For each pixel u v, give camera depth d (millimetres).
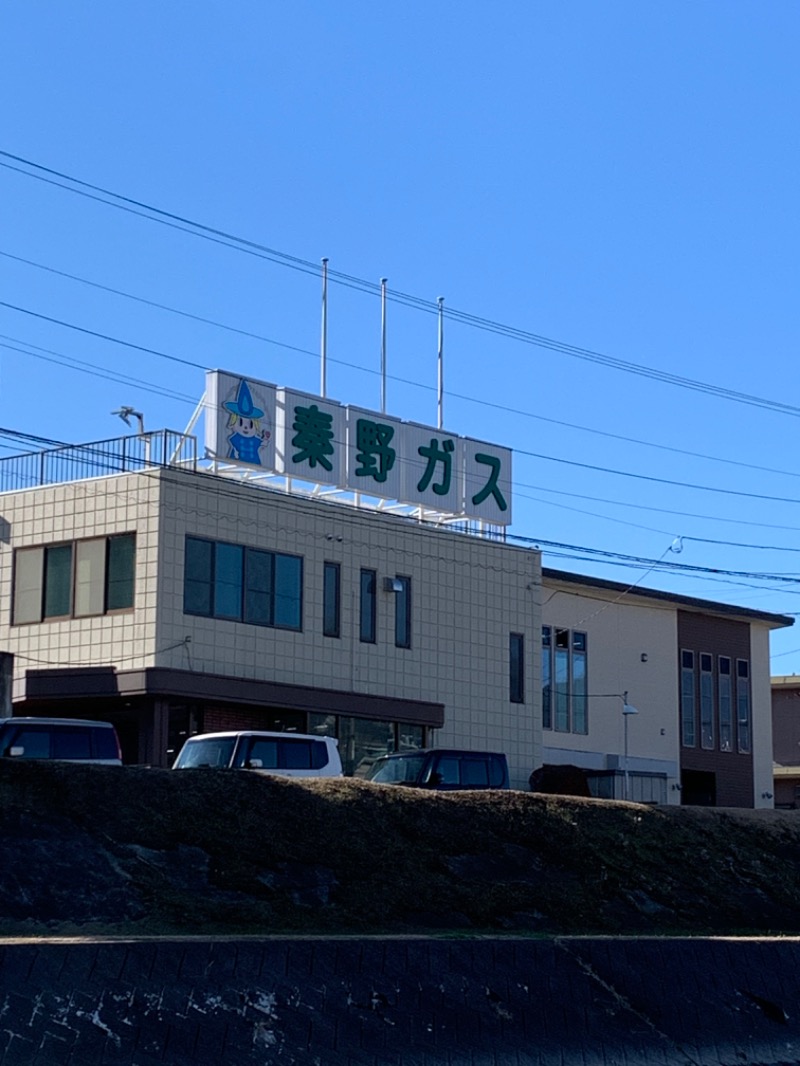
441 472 37812
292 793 21719
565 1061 18344
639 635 47312
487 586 39406
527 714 39906
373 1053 16609
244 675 32719
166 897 18719
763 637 52875
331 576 35344
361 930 19703
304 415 34594
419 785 26812
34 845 18578
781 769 59781
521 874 22828
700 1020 20156
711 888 24938
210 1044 15375
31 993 14438
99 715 33469
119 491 32344
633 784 42781
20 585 33688
